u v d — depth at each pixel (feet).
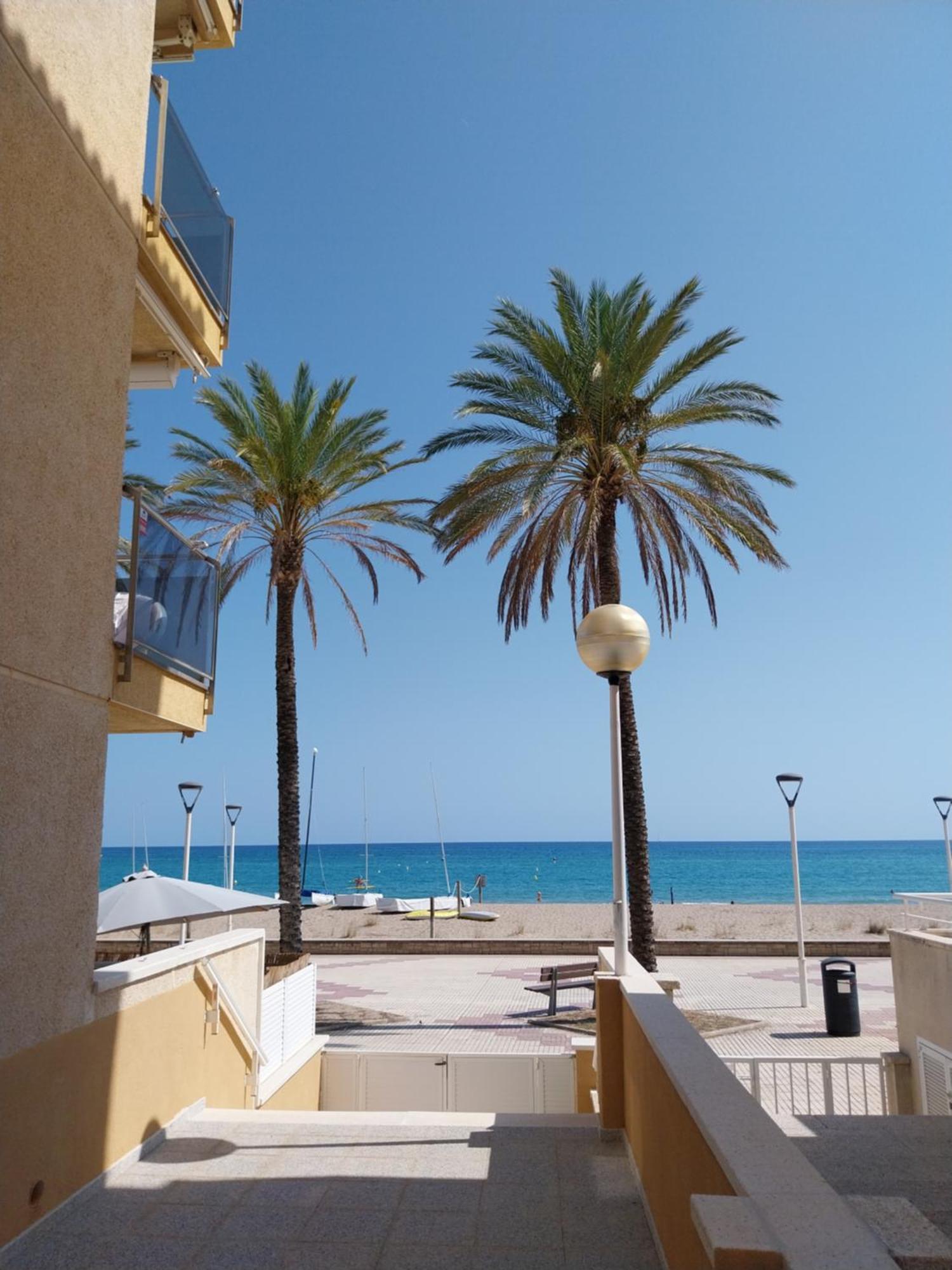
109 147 20.33
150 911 29.60
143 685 22.12
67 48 18.44
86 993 17.94
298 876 60.39
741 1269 6.73
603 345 54.95
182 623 24.89
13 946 15.44
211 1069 24.94
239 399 62.44
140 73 22.26
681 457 56.75
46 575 16.99
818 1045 47.96
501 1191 17.85
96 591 19.02
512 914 137.08
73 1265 14.61
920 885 259.39
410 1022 54.24
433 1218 16.53
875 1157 21.62
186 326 27.73
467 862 422.00
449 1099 38.11
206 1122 22.74
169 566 23.90
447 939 88.28
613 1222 16.25
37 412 16.85
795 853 60.90
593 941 85.30
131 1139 19.63
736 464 56.85
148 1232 15.89
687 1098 11.12
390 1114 23.47
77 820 17.95
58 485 17.53
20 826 15.80
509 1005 59.77
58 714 17.39
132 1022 19.90
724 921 120.26
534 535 59.57
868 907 140.97
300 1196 17.61
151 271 24.59
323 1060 38.96
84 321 18.84
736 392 55.67
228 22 31.12
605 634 23.70
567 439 55.47
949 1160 21.25
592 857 471.21
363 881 201.46
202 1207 17.07
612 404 55.01
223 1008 25.66
